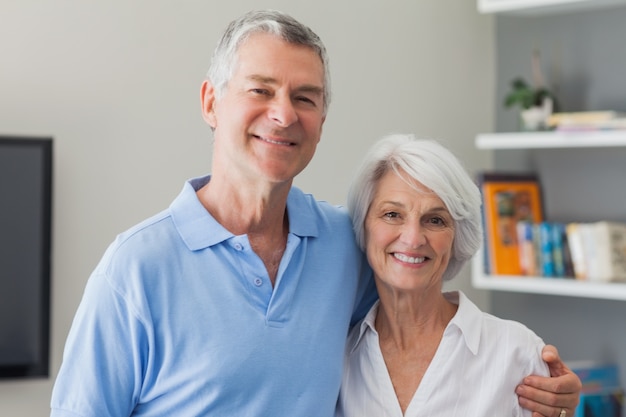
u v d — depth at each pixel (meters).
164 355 1.77
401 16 3.96
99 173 3.29
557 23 4.00
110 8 3.30
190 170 3.47
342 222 2.05
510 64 4.20
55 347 3.24
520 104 3.89
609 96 3.83
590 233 3.69
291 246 1.89
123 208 3.34
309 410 1.83
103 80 3.29
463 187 1.97
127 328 1.75
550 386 1.96
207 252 1.81
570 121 3.67
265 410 1.78
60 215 3.23
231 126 1.80
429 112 4.06
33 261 3.13
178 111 3.44
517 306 4.18
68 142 3.24
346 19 3.79
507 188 3.96
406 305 1.99
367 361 2.04
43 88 3.19
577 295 3.96
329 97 1.89
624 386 3.79
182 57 3.44
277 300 1.83
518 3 3.79
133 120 3.35
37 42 3.18
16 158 3.10
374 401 2.00
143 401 1.80
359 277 2.05
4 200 3.10
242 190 1.83
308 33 1.82
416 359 2.00
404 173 1.96
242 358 1.77
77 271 3.26
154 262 1.77
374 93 3.88
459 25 4.16
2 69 3.13
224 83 1.82
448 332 1.98
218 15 3.51
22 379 3.13
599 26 3.86
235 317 1.78
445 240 1.96
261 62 1.77
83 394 1.75
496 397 1.95
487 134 4.28
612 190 3.85
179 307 1.77
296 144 1.80
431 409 1.96
